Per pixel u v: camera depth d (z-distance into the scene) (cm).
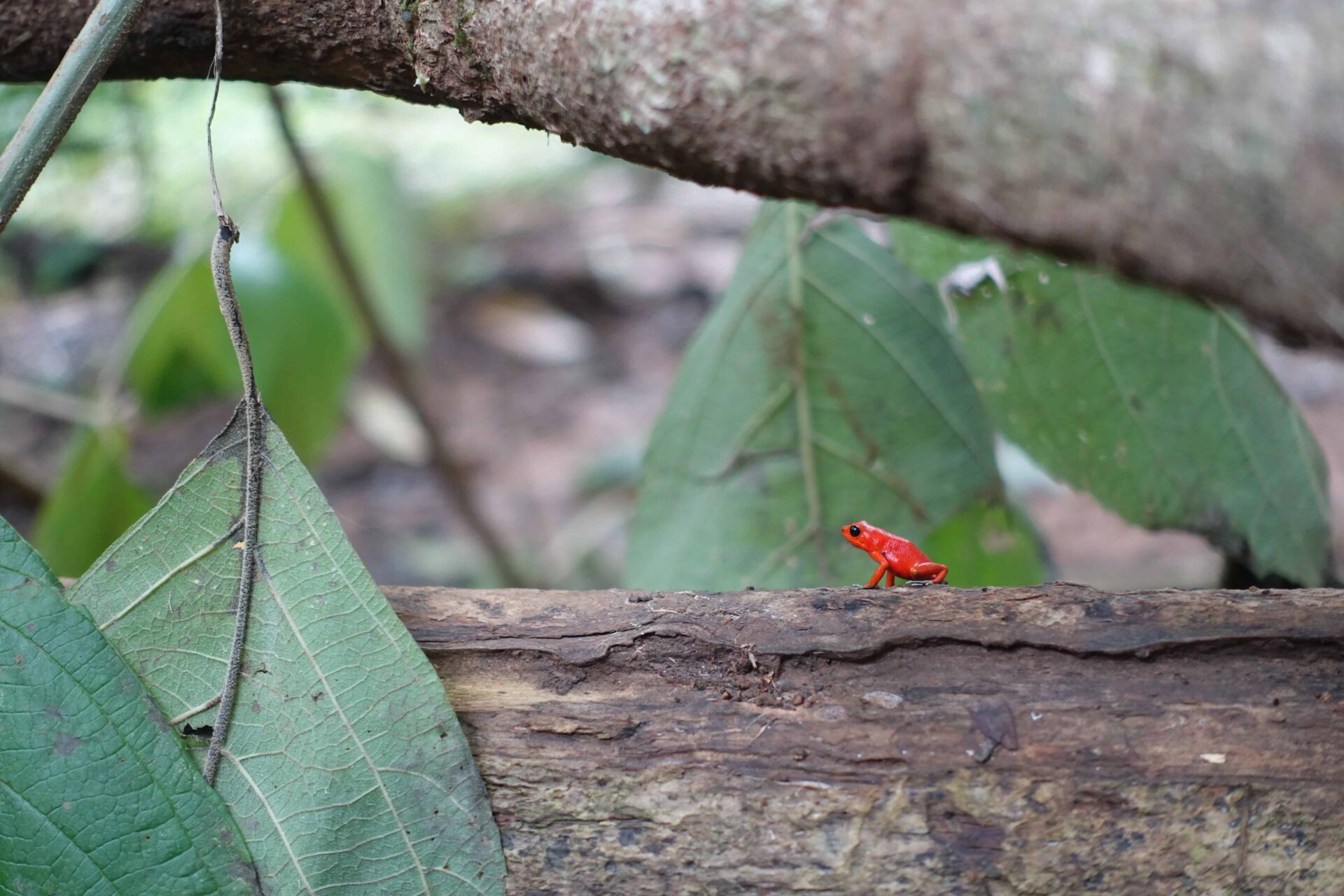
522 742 71
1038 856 70
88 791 70
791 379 83
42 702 70
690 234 217
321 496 71
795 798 70
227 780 70
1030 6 52
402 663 70
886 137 57
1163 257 51
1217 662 71
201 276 94
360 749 70
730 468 83
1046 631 71
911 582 77
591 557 142
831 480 83
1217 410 81
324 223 103
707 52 61
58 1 73
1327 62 46
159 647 70
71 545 92
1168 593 71
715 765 70
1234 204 48
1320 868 70
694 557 83
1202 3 49
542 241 216
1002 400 82
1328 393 146
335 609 70
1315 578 81
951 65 54
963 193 56
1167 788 70
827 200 64
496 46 69
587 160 219
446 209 201
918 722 70
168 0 72
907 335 83
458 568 140
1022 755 70
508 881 71
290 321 96
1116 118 50
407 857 70
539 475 159
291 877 70
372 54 72
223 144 128
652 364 184
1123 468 82
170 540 71
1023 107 52
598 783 71
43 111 71
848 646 71
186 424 167
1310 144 46
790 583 83
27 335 173
